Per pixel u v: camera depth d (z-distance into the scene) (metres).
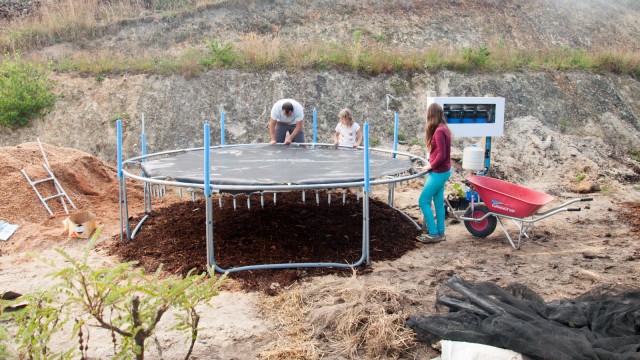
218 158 7.45
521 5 21.78
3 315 2.77
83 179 8.68
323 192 8.86
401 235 6.98
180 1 19.34
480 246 6.75
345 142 9.00
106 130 12.30
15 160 8.20
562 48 18.64
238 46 15.89
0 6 17.66
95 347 4.09
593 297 4.45
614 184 10.79
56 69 13.83
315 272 5.66
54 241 6.74
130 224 7.46
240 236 6.59
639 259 6.20
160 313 2.82
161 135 12.40
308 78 13.85
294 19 19.02
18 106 12.05
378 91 13.98
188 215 7.58
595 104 15.13
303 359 3.98
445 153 6.48
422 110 13.83
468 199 7.95
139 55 15.61
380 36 18.53
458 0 21.06
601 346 3.64
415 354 4.07
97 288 2.72
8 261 6.11
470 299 4.41
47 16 17.16
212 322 4.57
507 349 3.76
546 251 6.53
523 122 13.28
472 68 15.12
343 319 4.38
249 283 5.37
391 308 4.61
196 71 13.56
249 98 13.31
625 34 21.81
